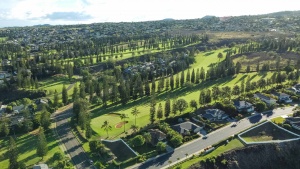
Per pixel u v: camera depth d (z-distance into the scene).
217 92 172.00
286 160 120.19
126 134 137.62
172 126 139.62
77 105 167.00
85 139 138.38
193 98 185.88
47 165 113.38
